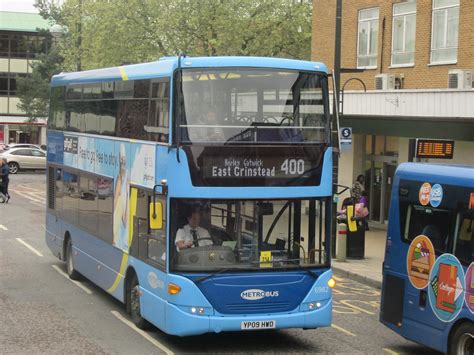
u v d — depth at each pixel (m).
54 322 11.70
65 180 16.23
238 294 9.71
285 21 33.19
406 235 10.27
